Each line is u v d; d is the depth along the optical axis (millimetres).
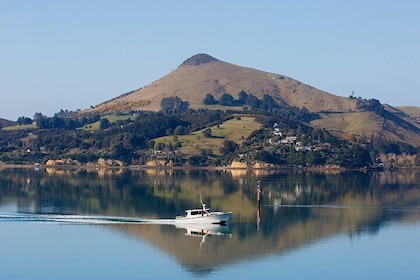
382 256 123375
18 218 163875
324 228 152875
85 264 117125
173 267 115188
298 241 137125
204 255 123812
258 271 112688
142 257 122062
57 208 185875
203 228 152000
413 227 154500
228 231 148125
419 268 114812
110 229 148625
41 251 126500
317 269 114062
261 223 159750
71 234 142625
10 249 128000
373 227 154500
